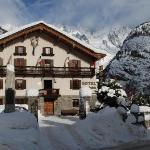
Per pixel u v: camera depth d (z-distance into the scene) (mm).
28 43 50125
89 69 50781
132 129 30328
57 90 49344
